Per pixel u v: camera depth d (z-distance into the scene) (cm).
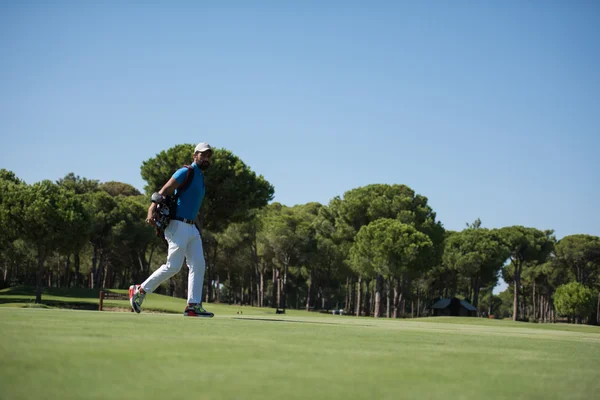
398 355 311
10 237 3544
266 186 3906
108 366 223
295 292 8644
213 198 3681
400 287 5603
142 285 661
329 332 457
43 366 215
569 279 7756
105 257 5872
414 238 4584
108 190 6956
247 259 6191
